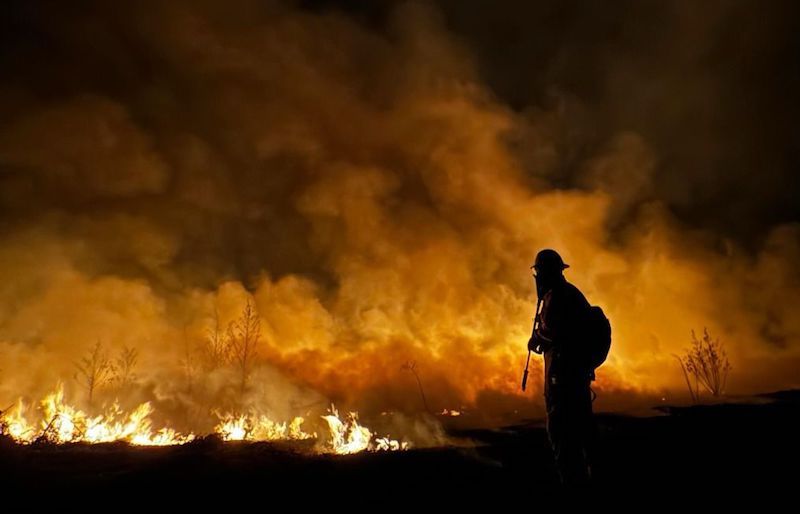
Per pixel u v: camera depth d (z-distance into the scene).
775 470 3.92
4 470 4.38
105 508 3.63
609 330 3.51
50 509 3.59
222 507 3.67
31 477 4.31
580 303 3.52
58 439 6.16
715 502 3.33
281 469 4.73
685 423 6.05
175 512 3.57
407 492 3.94
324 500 3.81
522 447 5.46
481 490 3.90
